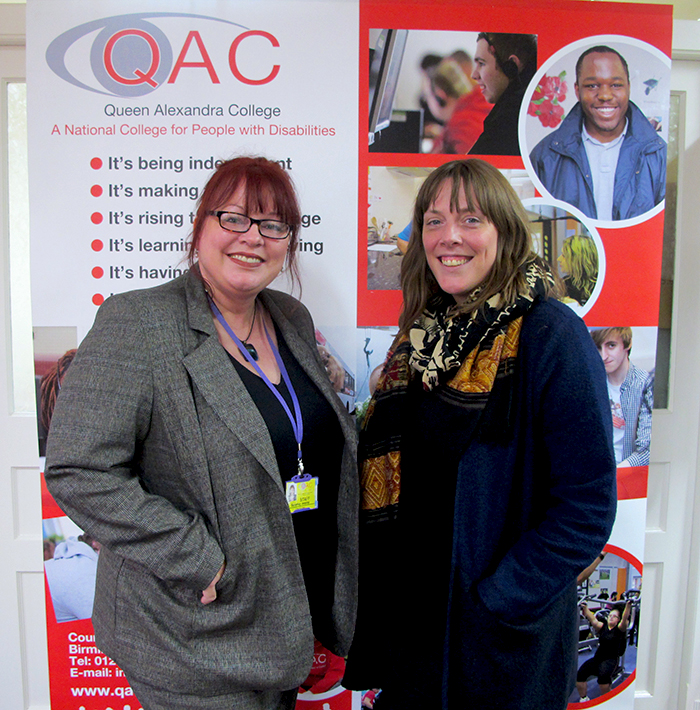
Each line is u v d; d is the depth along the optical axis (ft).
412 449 3.40
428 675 3.36
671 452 5.21
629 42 4.39
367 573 3.76
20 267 4.91
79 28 4.17
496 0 4.31
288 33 4.25
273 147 4.34
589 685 4.84
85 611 4.63
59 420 2.56
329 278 4.47
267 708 3.08
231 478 2.76
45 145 4.26
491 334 3.13
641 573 4.79
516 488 3.18
